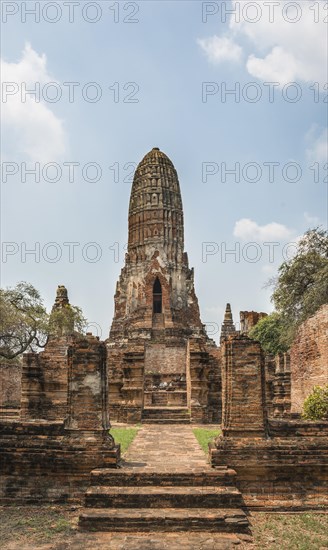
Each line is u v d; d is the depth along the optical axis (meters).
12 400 43.50
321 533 11.32
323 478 13.31
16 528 11.41
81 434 13.90
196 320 61.69
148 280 60.62
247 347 14.35
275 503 13.04
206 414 30.81
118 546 10.39
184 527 11.25
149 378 50.59
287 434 14.02
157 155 65.69
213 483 12.77
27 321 38.16
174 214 63.94
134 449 17.92
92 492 12.06
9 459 13.47
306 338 26.08
